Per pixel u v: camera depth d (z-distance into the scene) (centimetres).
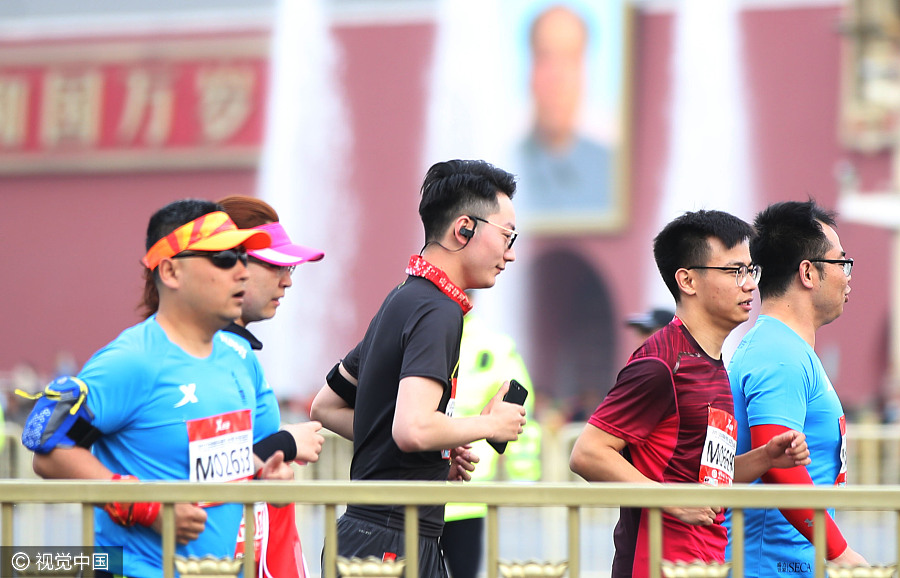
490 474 2011
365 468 1138
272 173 8644
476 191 1135
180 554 1027
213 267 1059
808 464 1156
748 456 1161
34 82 9025
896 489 916
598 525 3175
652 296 7969
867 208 7075
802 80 7675
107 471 1001
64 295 8950
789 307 1269
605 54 8094
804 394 1205
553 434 3152
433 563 1130
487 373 1909
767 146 7744
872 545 2900
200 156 8756
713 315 1164
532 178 8212
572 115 8144
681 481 1122
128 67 8894
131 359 1028
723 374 1169
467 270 1139
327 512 933
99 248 8925
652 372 1111
